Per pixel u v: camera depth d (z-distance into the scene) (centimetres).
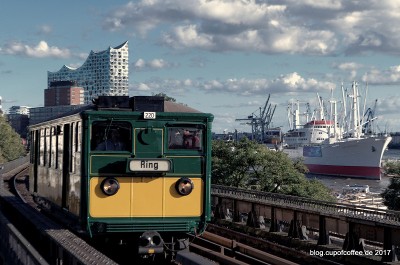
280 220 1669
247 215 2045
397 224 1223
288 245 1579
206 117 1180
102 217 1138
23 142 10419
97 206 1137
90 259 802
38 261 810
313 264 1312
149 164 1146
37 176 1658
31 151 1809
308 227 1611
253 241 1565
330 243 1488
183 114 1168
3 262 1298
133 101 1169
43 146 1552
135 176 1149
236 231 1770
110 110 1161
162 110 1178
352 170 13562
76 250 890
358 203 5819
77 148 1174
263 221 1791
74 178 1195
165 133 1166
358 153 13488
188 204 1170
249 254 1430
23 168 4912
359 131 17000
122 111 1155
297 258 1370
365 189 9088
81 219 1130
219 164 4403
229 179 4344
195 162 1175
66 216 1266
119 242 1213
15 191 2912
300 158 5144
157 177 1158
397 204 4950
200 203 1177
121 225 1141
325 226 1460
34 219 1363
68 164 1262
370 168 13250
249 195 1944
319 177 13950
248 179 4384
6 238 1259
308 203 1612
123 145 1153
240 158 4316
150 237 1148
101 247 1263
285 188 4338
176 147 1171
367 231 1312
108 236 1184
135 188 1150
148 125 1159
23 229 1595
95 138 1143
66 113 1348
